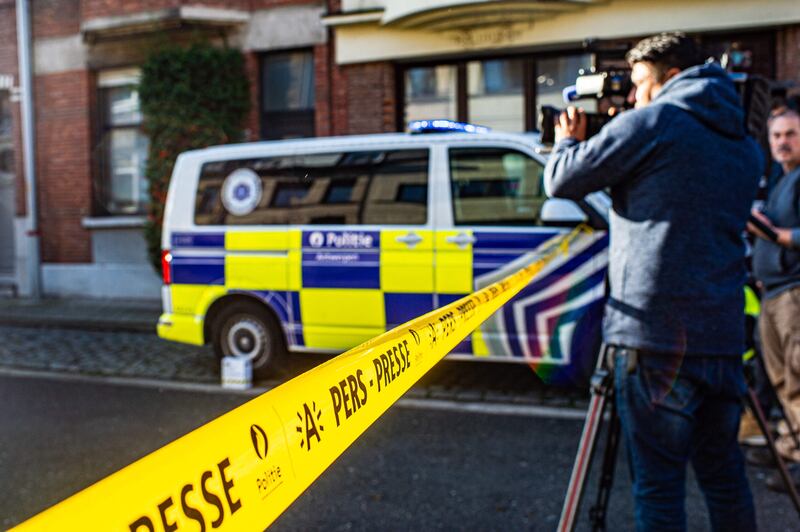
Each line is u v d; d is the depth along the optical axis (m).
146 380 6.16
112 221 10.86
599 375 2.10
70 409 5.21
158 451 0.55
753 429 3.92
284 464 0.68
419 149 5.43
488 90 9.44
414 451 4.14
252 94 10.19
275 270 5.77
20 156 11.40
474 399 5.30
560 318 4.91
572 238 4.89
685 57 2.09
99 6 10.52
